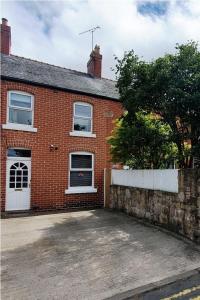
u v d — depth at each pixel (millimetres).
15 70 13172
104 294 4988
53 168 13258
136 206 11242
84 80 15570
